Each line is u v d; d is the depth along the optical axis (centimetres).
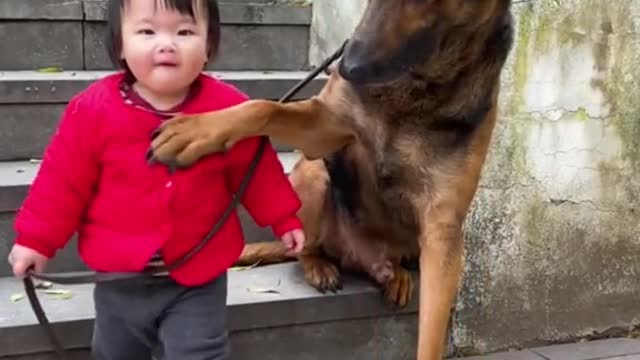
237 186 128
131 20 115
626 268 195
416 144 149
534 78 177
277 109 134
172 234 119
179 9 115
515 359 179
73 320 142
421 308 150
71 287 158
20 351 141
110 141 117
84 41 219
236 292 160
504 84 174
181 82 117
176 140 118
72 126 117
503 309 183
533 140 179
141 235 119
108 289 124
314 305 160
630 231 194
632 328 198
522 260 183
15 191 162
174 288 122
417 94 144
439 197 150
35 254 116
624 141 190
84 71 217
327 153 156
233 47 233
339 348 164
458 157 149
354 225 168
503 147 176
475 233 177
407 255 172
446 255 150
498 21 143
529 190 181
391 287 166
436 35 132
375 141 152
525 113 177
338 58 154
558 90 180
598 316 194
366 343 167
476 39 140
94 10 218
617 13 183
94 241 120
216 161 122
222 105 128
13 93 185
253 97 208
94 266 120
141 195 118
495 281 181
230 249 125
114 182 118
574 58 180
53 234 117
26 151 189
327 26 229
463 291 178
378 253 171
